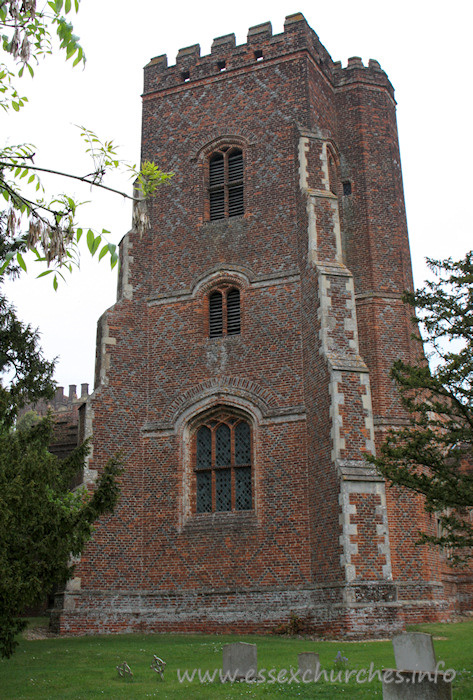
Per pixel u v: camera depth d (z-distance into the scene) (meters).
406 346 25.22
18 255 7.73
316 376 21.69
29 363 25.44
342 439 20.22
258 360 23.47
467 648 15.25
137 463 23.67
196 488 23.23
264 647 16.58
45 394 25.55
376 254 26.30
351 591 18.83
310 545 20.88
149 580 22.45
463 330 14.61
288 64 26.55
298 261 23.95
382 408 24.05
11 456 14.08
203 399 23.70
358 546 19.20
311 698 10.84
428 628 19.72
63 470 16.58
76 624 21.02
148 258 26.23
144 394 24.52
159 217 26.64
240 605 21.12
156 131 28.00
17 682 13.00
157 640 19.00
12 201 8.23
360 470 19.91
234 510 22.50
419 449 14.59
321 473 20.75
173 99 28.11
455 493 13.91
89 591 21.52
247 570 21.48
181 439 23.55
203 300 24.94
